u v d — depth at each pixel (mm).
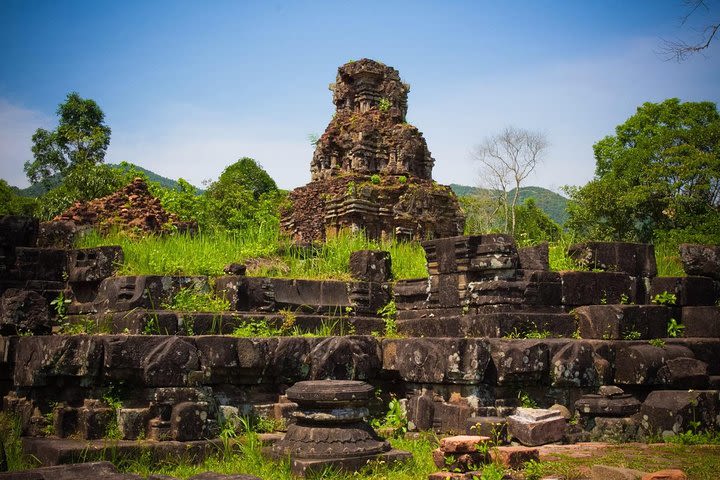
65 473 6598
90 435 8320
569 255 12648
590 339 11047
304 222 27812
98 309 11352
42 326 10555
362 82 28797
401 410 10188
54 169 42000
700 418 9375
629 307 11078
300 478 7352
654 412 9367
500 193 41938
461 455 7371
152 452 8031
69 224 15164
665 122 41688
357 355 10289
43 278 12672
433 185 27750
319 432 7887
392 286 13102
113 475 6453
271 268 13477
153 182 29031
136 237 16484
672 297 12078
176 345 8742
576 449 8508
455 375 9570
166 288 10938
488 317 10695
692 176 34875
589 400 9742
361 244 15570
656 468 7340
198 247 14344
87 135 42000
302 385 8141
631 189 36125
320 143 28688
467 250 11523
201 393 8766
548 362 10000
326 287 12492
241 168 48062
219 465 8055
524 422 8844
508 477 6926
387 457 7812
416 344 10164
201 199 31156
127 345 8547
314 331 11578
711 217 32344
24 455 8203
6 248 12609
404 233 25891
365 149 27141
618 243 12383
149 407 8523
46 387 9062
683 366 10242
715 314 11711
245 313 11039
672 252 17422
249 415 9391
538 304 11336
